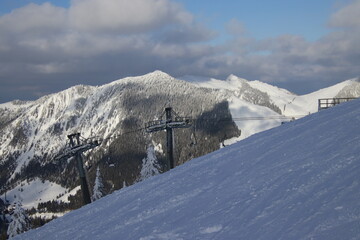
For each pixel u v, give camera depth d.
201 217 7.47
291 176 7.77
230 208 7.34
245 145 14.10
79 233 10.02
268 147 11.87
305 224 5.27
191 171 12.83
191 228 7.03
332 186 6.29
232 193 8.34
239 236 5.82
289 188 7.09
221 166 11.73
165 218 8.35
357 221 4.76
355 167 6.78
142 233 7.80
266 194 7.29
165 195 10.66
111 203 12.76
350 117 11.77
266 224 5.86
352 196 5.57
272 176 8.38
